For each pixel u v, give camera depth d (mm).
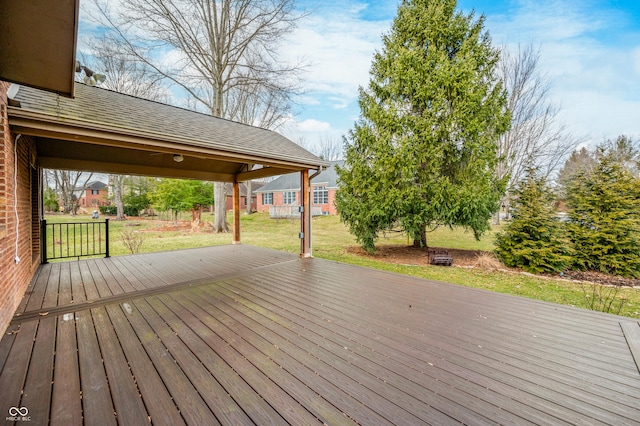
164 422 1481
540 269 5840
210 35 11844
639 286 5078
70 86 2570
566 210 6449
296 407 1597
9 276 2750
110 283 4129
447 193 6812
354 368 1990
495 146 6926
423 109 7375
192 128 4801
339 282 4246
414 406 1609
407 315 2977
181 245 8742
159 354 2174
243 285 4070
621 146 12641
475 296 3613
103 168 5812
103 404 1612
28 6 1587
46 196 24750
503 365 2045
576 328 2676
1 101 2531
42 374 1900
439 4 7203
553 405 1627
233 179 8047
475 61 6926
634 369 2008
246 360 2092
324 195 22016
